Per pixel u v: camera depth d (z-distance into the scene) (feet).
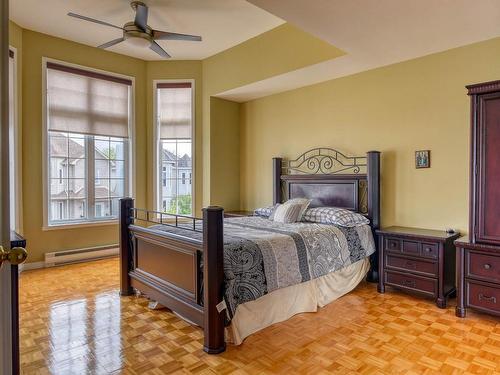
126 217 10.77
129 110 16.70
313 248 9.58
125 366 6.72
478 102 8.78
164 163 17.52
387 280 10.88
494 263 8.53
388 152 12.27
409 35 9.57
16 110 13.20
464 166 10.56
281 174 15.57
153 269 9.71
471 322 8.75
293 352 7.23
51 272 13.43
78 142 15.33
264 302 8.32
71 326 8.52
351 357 7.03
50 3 11.66
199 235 8.62
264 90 15.55
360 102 13.01
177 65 17.08
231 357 7.04
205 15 12.35
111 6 11.82
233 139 17.61
